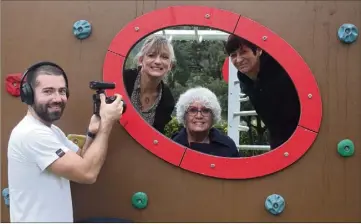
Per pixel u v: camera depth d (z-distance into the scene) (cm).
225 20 186
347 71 187
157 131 188
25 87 164
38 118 167
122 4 188
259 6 187
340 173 187
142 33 187
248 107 198
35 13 190
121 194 189
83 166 160
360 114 186
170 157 186
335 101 187
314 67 187
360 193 186
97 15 189
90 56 189
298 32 187
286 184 187
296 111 190
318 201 186
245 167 186
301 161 187
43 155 159
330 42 187
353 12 187
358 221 186
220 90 197
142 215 188
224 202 187
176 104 193
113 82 186
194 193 187
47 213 162
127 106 187
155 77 192
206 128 192
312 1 187
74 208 189
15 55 189
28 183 162
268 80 192
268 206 185
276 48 186
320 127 187
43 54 189
